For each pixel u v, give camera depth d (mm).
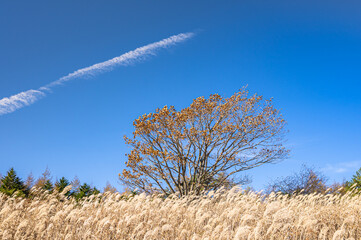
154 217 9742
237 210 7652
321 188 20328
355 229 7172
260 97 20562
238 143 20109
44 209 9227
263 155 19906
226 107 20234
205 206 11516
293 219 7676
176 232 8094
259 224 6562
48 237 8203
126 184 18859
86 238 8172
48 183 22500
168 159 18734
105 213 10234
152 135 19641
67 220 9367
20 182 21266
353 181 18344
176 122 19188
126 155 18906
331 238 6680
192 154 19984
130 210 10359
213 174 19562
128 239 8023
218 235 6828
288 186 21047
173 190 19031
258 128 19953
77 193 20484
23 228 8555
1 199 12320
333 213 8609
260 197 11812
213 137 19734
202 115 20219
